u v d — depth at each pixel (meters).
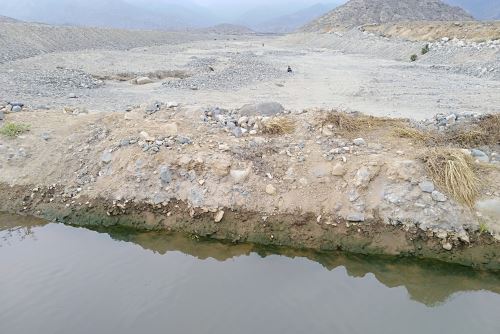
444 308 6.38
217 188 8.38
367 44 48.34
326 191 8.17
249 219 8.07
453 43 35.03
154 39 63.41
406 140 9.27
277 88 20.47
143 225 8.34
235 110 11.33
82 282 6.79
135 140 9.47
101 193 8.77
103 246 7.89
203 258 7.55
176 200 8.45
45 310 6.12
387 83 22.06
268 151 8.98
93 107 14.94
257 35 119.62
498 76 22.95
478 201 7.65
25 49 35.03
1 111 11.27
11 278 6.89
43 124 10.73
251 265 7.32
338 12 94.00
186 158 8.79
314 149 8.92
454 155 8.24
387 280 6.99
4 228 8.45
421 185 7.82
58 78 21.12
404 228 7.62
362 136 9.44
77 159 9.48
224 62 32.59
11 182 9.25
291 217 7.98
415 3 99.44
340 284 6.85
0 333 5.67
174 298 6.40
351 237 7.68
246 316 6.02
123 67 28.66
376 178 8.09
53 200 8.90
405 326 5.95
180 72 26.58
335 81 23.00
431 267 7.23
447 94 18.52
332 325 5.90
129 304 6.25
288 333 5.71
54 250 7.75
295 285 6.80
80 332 5.70
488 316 6.22
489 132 9.70
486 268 7.16
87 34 49.59
